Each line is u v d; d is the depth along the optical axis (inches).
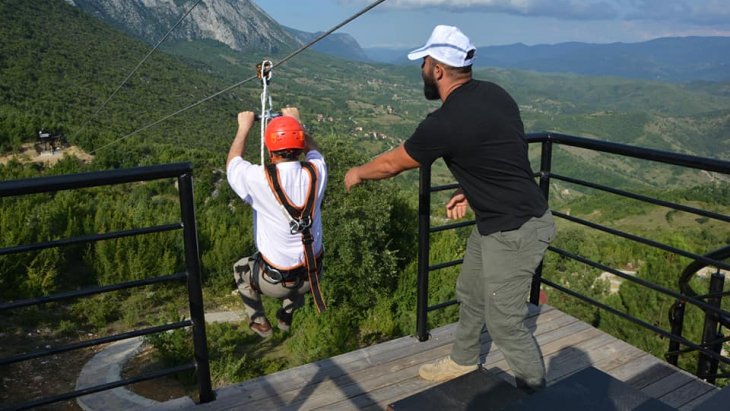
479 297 121.0
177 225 109.1
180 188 106.9
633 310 445.7
